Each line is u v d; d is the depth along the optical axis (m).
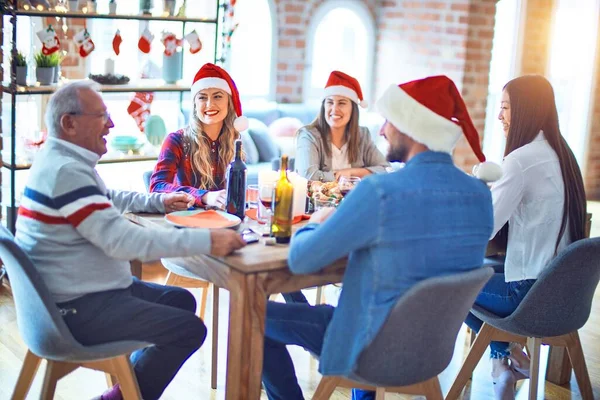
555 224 2.80
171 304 2.64
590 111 7.41
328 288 4.50
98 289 2.33
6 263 2.21
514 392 3.19
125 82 4.68
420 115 2.11
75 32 5.44
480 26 6.74
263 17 6.94
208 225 2.53
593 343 3.77
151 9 4.65
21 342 3.46
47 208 2.26
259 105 6.81
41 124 4.98
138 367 2.47
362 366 2.13
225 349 3.50
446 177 2.11
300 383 3.23
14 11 3.98
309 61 7.24
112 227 2.24
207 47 6.27
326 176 3.59
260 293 2.24
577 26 7.39
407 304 2.04
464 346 3.71
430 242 2.07
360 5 7.37
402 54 7.28
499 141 7.49
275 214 2.41
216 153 3.26
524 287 2.79
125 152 4.69
